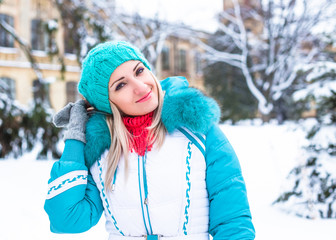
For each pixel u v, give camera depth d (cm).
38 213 357
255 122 1938
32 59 953
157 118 121
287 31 1711
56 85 1952
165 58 2442
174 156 115
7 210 367
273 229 289
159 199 112
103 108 127
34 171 604
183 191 112
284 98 1998
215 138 119
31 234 291
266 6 1781
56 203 113
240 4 2011
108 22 1320
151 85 126
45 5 1074
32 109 859
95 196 123
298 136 365
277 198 368
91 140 123
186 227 112
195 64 2489
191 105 114
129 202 114
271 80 1795
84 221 117
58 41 1884
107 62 120
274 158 609
